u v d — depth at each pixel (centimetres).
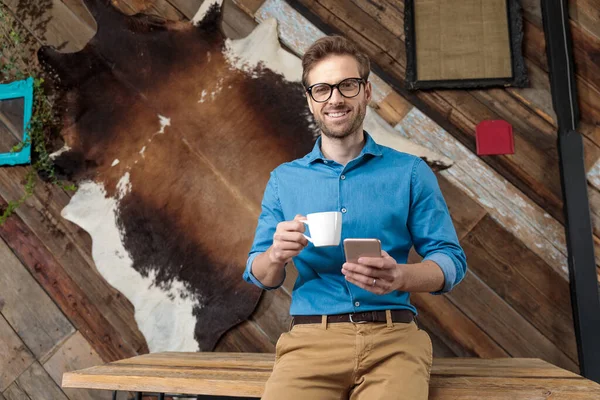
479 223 170
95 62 202
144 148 194
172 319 183
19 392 188
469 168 173
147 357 144
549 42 175
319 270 112
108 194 194
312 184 119
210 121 191
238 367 126
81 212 194
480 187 172
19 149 201
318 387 98
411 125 179
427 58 180
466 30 180
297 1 192
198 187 188
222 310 179
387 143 176
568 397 95
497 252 168
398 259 113
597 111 171
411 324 108
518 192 170
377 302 106
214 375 115
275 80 188
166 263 186
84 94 201
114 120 198
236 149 188
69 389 186
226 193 186
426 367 101
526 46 179
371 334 101
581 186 164
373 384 96
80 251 194
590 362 154
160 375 115
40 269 196
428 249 112
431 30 182
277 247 100
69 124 200
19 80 206
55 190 199
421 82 178
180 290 183
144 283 186
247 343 178
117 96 199
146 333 183
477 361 140
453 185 173
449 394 99
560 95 171
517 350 162
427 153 174
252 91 189
